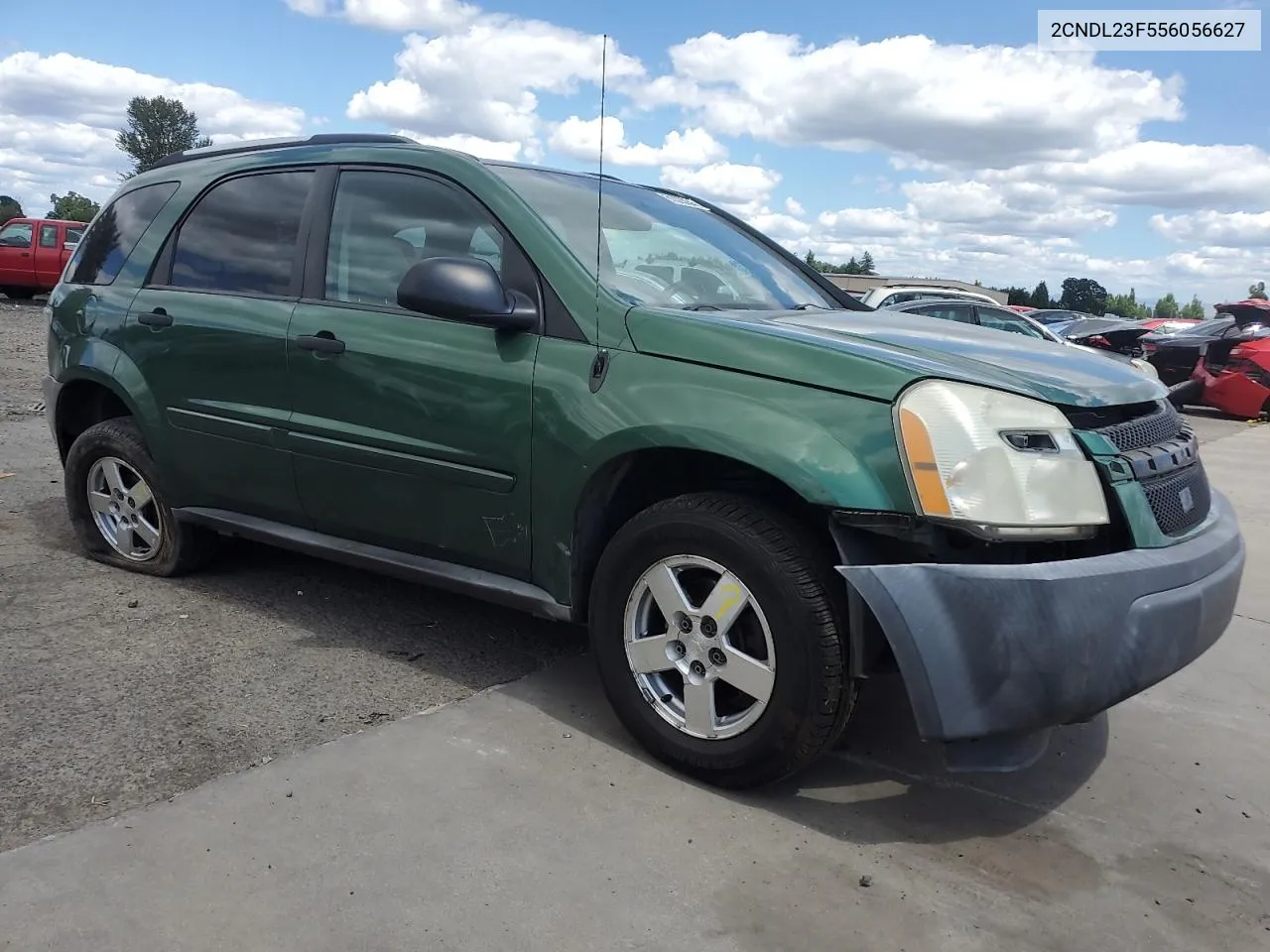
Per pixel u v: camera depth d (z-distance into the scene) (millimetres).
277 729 2971
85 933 2045
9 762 2703
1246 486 8047
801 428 2520
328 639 3729
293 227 3719
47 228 21797
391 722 3051
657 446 2707
